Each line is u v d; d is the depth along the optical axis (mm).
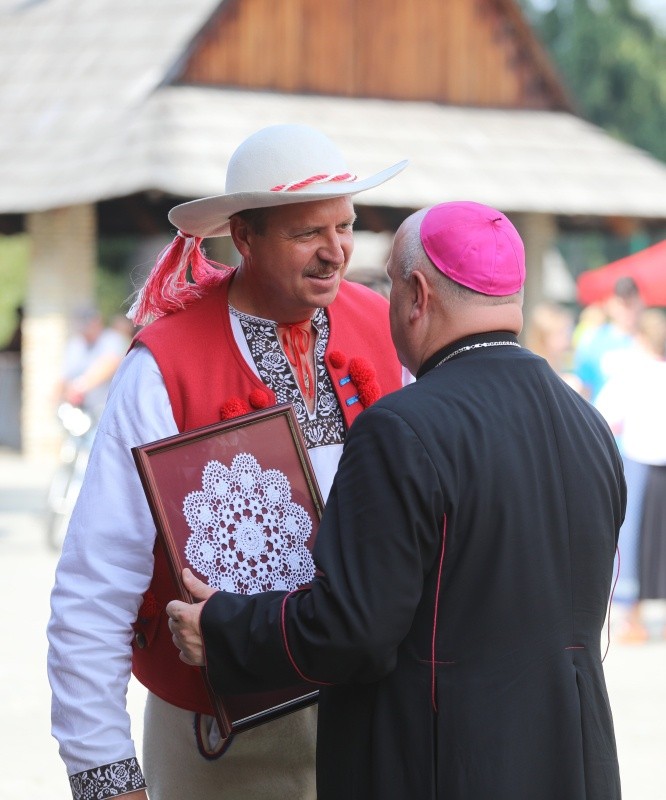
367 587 3641
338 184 4324
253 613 3859
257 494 4348
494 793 3697
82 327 18016
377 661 3686
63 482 15922
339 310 4871
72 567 4316
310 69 27500
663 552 11891
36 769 8180
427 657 3762
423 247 4016
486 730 3725
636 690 10266
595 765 3842
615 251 60688
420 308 4020
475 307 3977
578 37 58031
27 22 29688
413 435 3721
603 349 13969
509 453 3807
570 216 28047
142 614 4477
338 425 4707
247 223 4426
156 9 28469
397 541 3652
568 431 3969
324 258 4395
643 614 13352
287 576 4336
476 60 28906
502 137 28000
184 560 4168
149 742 4715
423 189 25406
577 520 3904
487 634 3758
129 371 4500
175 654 4469
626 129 58531
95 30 28531
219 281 4723
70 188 24016
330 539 3752
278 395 4582
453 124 28031
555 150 28062
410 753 3756
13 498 20812
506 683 3758
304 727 4641
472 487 3730
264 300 4594
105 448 4398
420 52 28469
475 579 3756
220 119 25359
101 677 4242
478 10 28828
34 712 9320
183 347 4496
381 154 26188
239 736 4551
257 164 4383
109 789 4188
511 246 4027
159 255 4637
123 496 4344
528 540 3797
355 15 27781
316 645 3689
